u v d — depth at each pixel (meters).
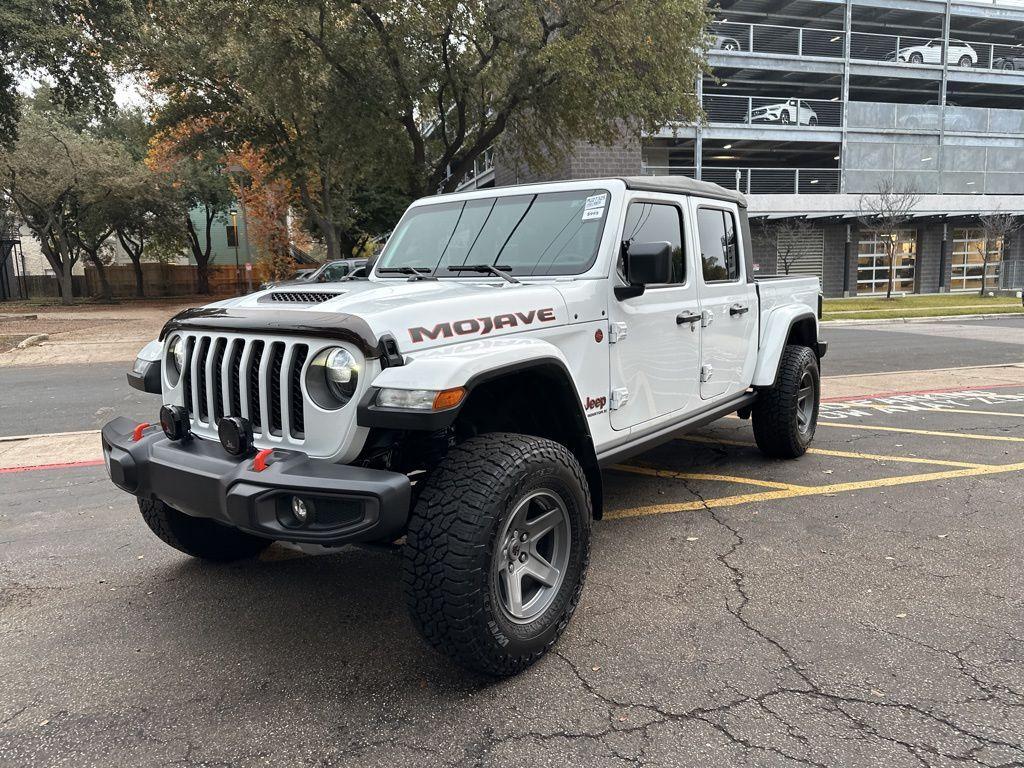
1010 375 10.48
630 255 3.46
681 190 4.41
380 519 2.48
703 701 2.70
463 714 2.65
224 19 14.42
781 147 30.80
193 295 43.34
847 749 2.41
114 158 33.22
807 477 5.54
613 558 4.05
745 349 5.20
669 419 4.29
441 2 13.40
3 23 16.36
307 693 2.81
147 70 20.48
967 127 30.09
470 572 2.60
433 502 2.68
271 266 32.19
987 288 33.44
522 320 3.17
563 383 3.17
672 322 4.21
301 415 2.87
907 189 28.83
